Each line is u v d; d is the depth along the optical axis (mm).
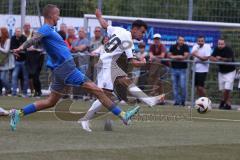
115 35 21281
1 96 37750
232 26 37500
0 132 19766
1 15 41438
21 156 14984
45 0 41000
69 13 40656
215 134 21062
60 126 22188
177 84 35781
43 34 19859
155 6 40031
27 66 37688
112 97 21641
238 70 36344
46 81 38656
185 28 37938
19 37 37594
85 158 15039
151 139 19109
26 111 20438
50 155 15258
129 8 40344
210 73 36938
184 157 15625
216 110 33500
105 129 21375
